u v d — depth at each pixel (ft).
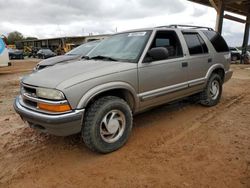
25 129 14.75
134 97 11.96
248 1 48.26
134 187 8.69
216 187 8.46
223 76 19.01
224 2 43.75
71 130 10.00
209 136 12.74
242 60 63.52
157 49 12.06
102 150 10.88
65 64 12.94
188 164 10.00
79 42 147.95
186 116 16.11
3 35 48.52
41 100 10.11
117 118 11.43
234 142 11.94
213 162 10.08
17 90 27.99
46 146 12.34
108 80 10.83
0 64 47.98
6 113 18.15
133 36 13.96
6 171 10.15
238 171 9.38
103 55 13.65
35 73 12.01
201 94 17.51
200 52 16.26
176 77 14.16
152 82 12.75
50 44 189.06
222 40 18.94
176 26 15.57
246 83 29.81
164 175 9.29
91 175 9.57
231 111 17.10
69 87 9.75
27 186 9.07
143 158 10.65
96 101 10.68
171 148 11.49
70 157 11.11
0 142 12.96
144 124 14.76
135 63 12.04
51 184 9.13
